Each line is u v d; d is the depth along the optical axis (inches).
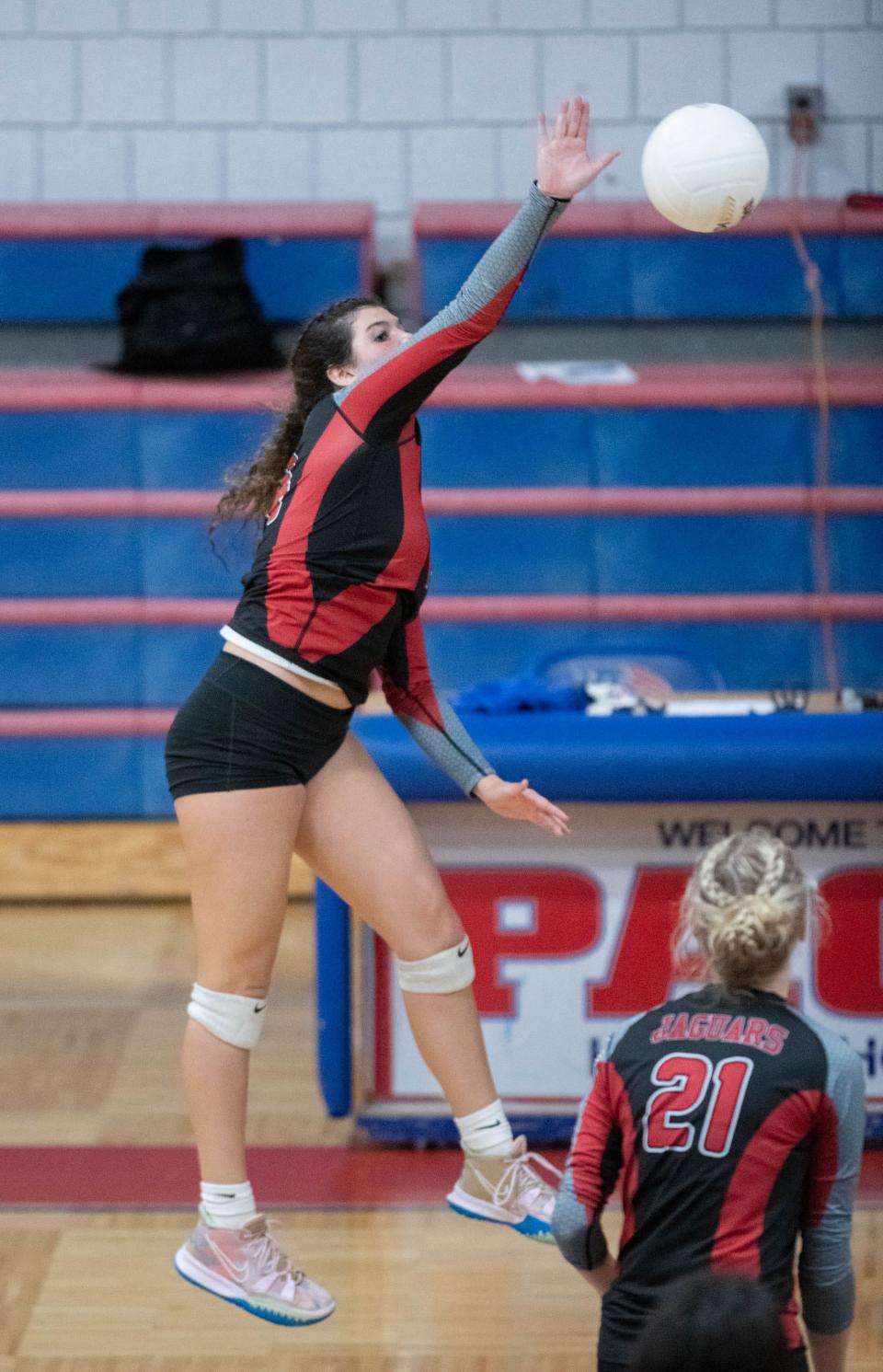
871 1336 406.6
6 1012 665.6
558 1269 449.1
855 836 503.8
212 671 368.2
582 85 856.3
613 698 551.5
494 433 794.8
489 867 508.1
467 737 389.4
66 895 816.9
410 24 855.1
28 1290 437.4
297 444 384.8
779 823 504.1
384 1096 525.0
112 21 852.6
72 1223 477.1
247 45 855.1
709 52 852.6
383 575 357.7
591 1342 411.2
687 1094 291.4
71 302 823.1
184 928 778.8
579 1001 511.2
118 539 796.0
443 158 863.7
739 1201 285.3
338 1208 484.4
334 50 856.9
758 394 791.1
